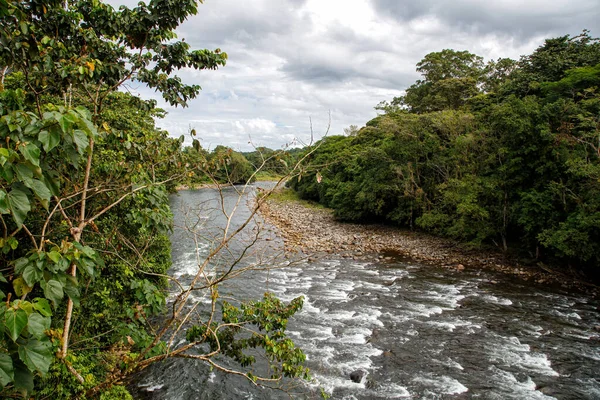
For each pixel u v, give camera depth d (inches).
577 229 731.4
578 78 954.1
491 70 1891.0
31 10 232.5
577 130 832.3
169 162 285.4
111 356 333.4
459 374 450.6
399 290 756.6
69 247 161.3
